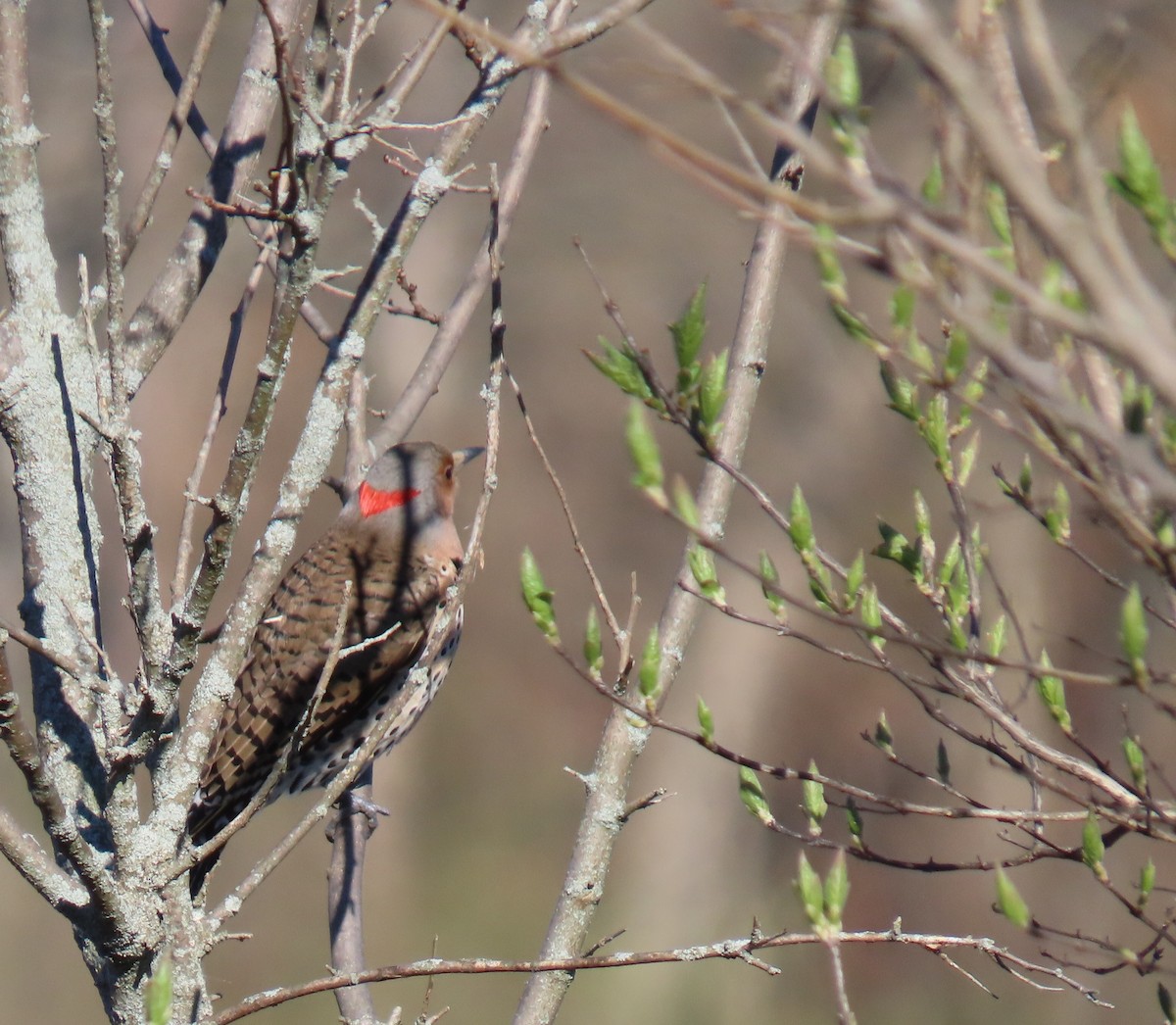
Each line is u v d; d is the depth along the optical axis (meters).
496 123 33.84
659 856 34.19
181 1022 6.71
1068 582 24.38
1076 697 21.03
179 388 36.09
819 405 32.41
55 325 7.33
